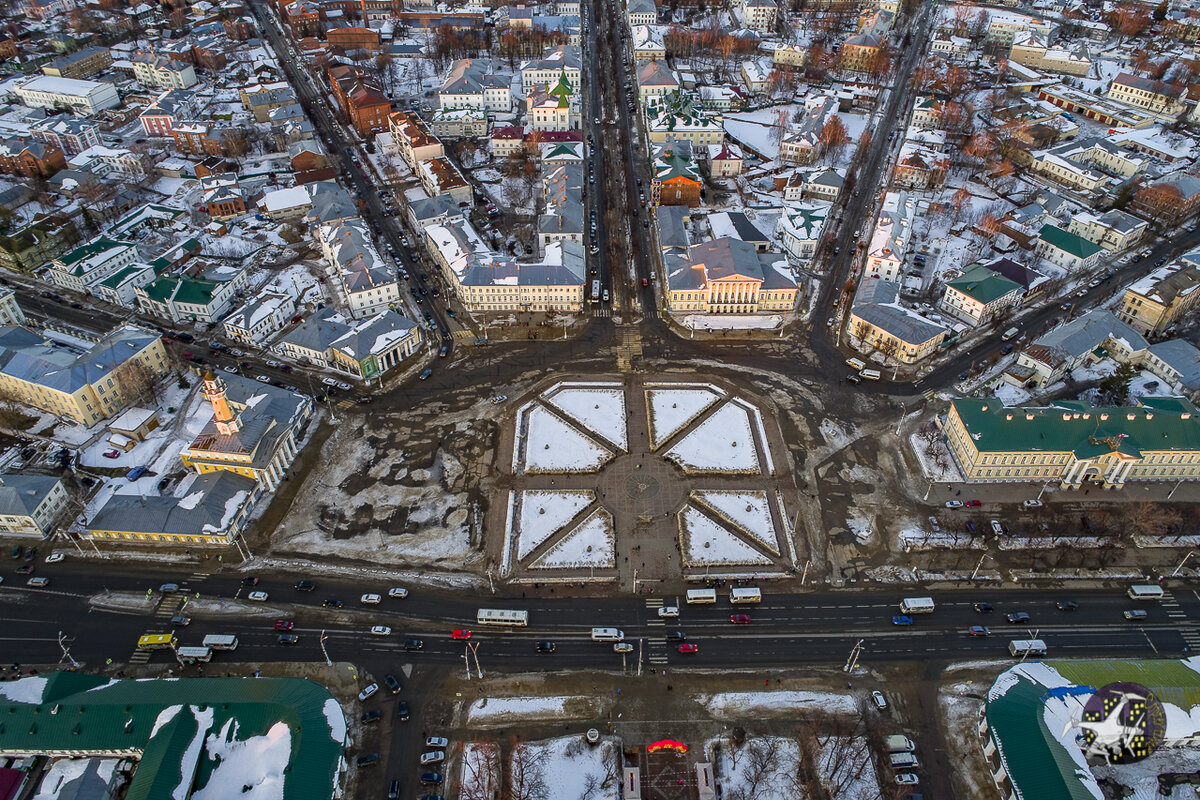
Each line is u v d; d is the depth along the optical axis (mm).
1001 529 174500
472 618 156000
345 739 129125
